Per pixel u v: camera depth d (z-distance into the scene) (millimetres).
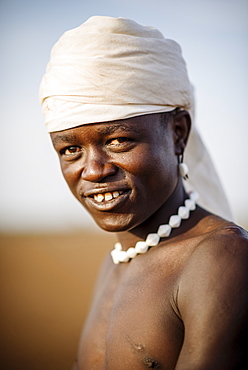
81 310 8945
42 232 17172
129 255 2145
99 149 1982
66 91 1984
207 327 1582
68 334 7766
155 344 1784
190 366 1553
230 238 1748
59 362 6664
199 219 2086
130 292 1974
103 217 2025
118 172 1969
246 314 1593
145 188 1987
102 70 1962
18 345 7309
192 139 2473
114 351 1896
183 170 2141
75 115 1962
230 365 1551
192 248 1880
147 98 1992
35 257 13094
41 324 8258
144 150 1970
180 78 2137
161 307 1811
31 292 10039
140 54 2018
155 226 2115
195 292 1666
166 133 2068
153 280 1914
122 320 1921
